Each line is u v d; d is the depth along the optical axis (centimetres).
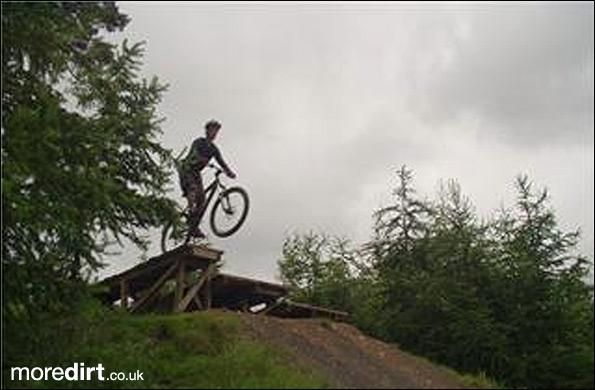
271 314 2209
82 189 1711
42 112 1709
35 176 1659
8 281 1667
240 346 1722
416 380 1730
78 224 1711
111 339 1777
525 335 2039
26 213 1608
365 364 1773
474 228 2258
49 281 1705
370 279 2666
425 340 2077
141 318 1875
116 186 1794
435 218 2366
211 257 2094
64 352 1712
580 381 1944
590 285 2138
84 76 1944
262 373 1608
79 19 1855
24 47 1802
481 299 2081
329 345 1852
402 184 2520
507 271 2134
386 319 2173
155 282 2238
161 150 2069
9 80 1822
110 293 2286
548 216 2198
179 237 2088
